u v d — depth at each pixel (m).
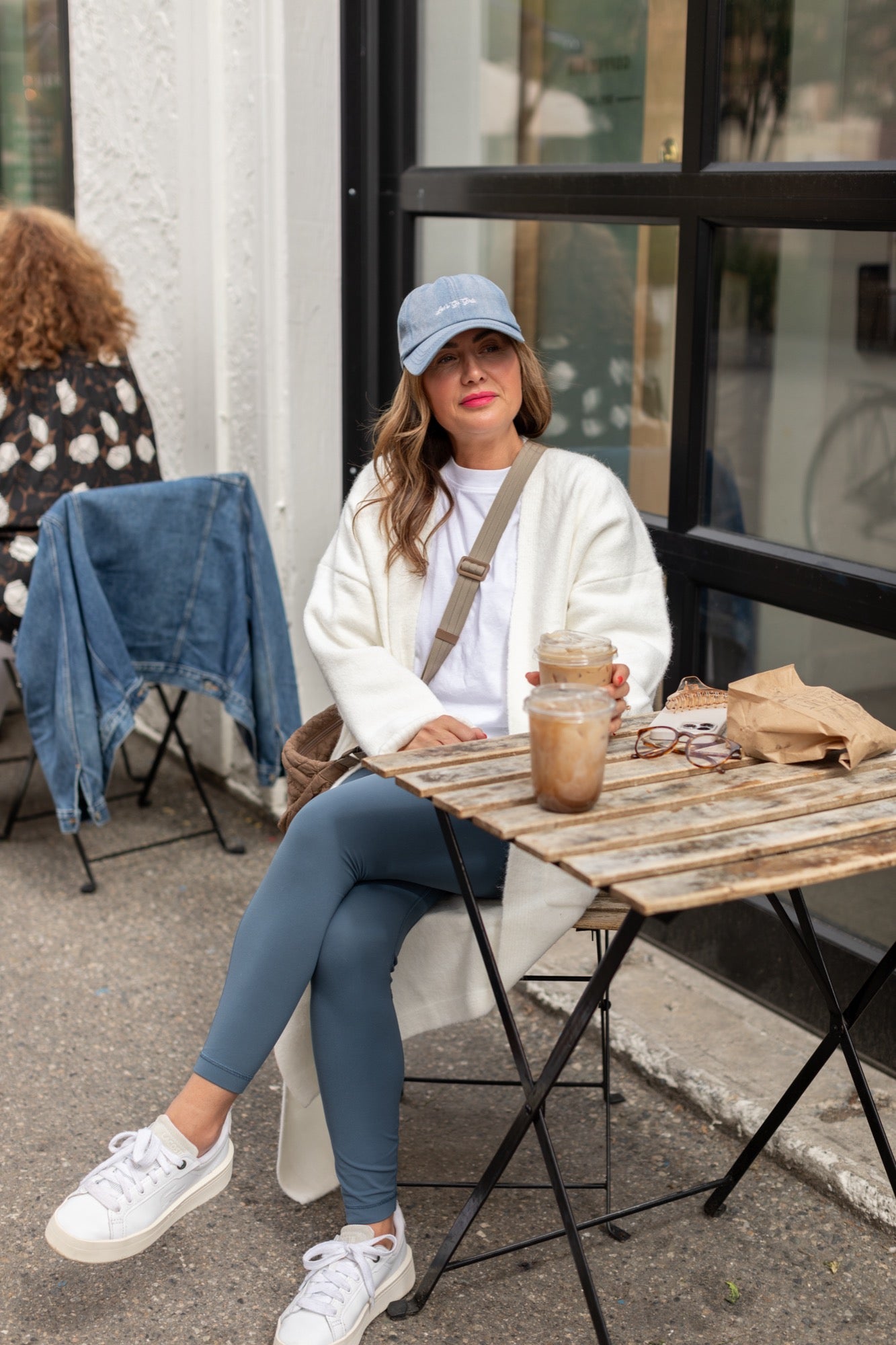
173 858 3.62
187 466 3.91
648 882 1.46
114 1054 2.70
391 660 2.18
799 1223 2.18
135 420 3.61
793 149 2.47
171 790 4.10
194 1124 1.94
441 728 2.07
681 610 2.82
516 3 2.98
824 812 1.67
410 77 3.22
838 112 2.39
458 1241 1.96
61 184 4.61
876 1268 2.08
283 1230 2.19
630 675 2.08
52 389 3.43
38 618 3.13
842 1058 2.54
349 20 3.21
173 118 3.66
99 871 3.54
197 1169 1.96
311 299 3.40
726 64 2.54
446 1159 2.37
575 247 2.96
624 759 1.83
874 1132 1.95
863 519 2.48
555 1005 2.77
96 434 3.48
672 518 2.80
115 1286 2.05
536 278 3.08
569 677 1.82
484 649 2.18
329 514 3.58
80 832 3.78
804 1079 2.04
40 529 3.23
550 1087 1.74
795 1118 2.36
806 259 2.50
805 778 1.76
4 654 3.53
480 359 2.13
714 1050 2.57
